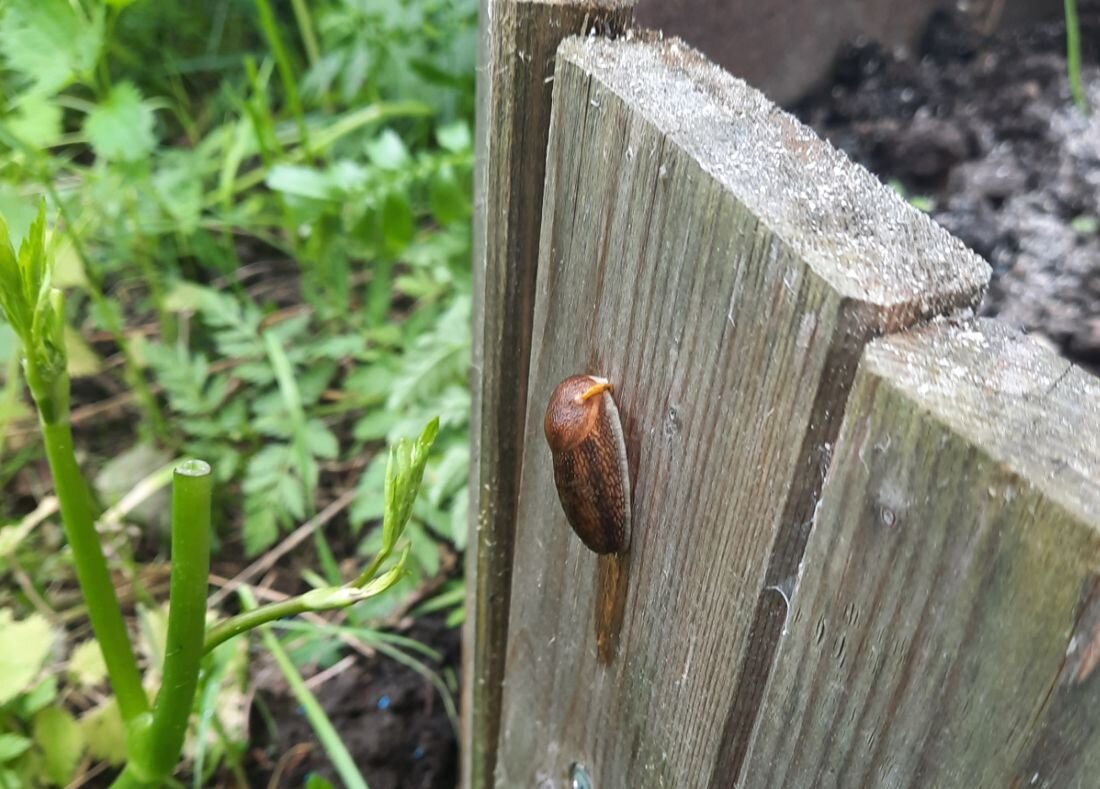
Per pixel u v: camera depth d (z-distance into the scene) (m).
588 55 0.21
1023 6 0.58
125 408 0.61
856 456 0.16
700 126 0.19
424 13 0.63
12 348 0.46
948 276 0.16
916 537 0.16
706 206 0.18
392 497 0.20
